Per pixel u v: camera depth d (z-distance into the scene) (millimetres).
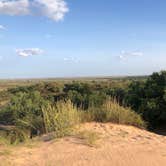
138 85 18062
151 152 7680
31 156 7305
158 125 15531
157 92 16219
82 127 10258
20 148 8070
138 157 7211
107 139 8914
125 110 12008
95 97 16234
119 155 7340
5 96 44688
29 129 11047
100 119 11438
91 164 6680
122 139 9000
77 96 17844
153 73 17609
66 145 8250
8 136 9945
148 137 9492
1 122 16797
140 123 11969
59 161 6898
